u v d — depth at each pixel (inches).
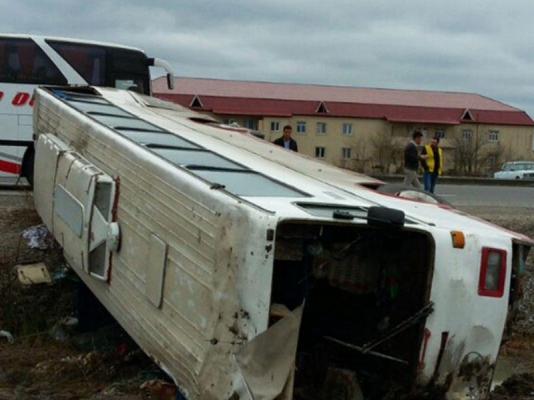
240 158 252.5
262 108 2488.9
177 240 204.2
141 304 221.9
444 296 195.0
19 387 266.8
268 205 184.1
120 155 249.0
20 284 358.3
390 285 203.5
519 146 2667.3
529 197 787.4
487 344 203.9
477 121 2650.1
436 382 198.8
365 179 261.9
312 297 216.7
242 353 176.2
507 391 298.8
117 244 239.0
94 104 329.7
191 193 200.7
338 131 2573.8
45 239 394.6
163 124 303.0
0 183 557.0
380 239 202.4
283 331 178.2
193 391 191.9
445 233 195.5
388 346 204.2
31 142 542.9
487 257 200.8
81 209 262.5
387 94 2716.5
